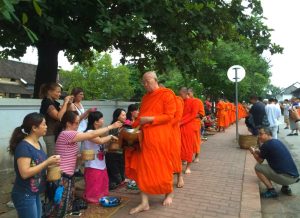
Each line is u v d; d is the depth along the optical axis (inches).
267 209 223.3
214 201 215.2
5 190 237.5
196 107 285.1
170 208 201.2
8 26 261.3
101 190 208.7
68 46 321.7
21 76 1277.1
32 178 132.0
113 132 236.1
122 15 275.0
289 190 251.8
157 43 331.6
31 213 132.7
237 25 360.8
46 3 241.6
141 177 194.9
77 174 267.6
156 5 267.1
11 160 285.9
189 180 267.6
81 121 249.0
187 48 308.3
